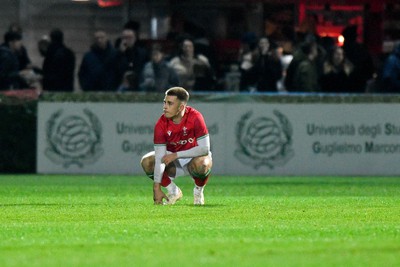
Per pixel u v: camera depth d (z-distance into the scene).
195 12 82.25
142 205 41.16
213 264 22.70
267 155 67.31
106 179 63.50
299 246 26.12
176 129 39.69
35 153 68.50
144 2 83.69
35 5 87.12
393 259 23.58
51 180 62.50
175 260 23.39
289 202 43.38
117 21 86.25
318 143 67.25
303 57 71.81
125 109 67.19
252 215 36.25
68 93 67.81
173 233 29.89
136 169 67.38
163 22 83.19
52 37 73.19
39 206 41.12
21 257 24.22
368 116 67.19
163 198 41.19
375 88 73.88
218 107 66.88
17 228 31.64
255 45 73.62
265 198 47.06
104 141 67.50
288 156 67.31
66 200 45.56
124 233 29.89
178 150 40.16
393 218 35.19
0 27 87.06
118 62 72.19
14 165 68.62
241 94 67.00
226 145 67.25
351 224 32.84
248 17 81.62
